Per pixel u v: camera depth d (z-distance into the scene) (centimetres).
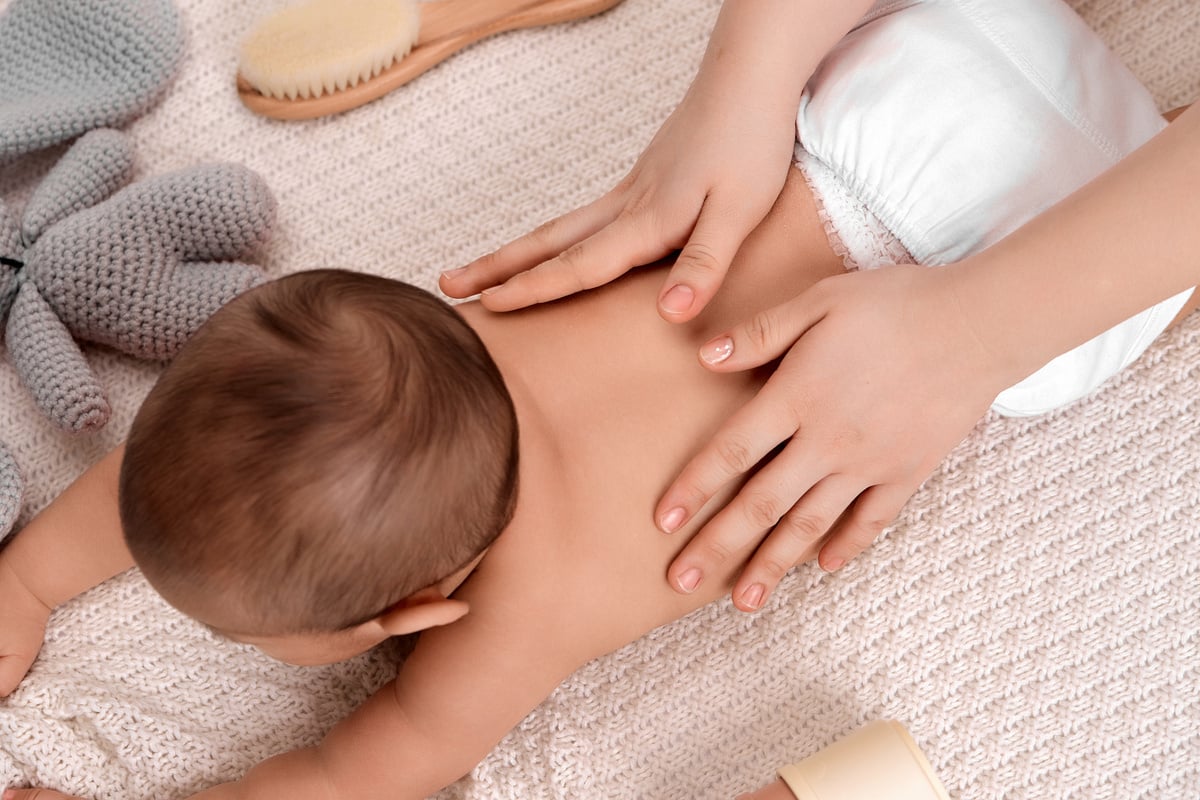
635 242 79
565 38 107
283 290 66
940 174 80
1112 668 91
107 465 84
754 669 91
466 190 103
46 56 101
